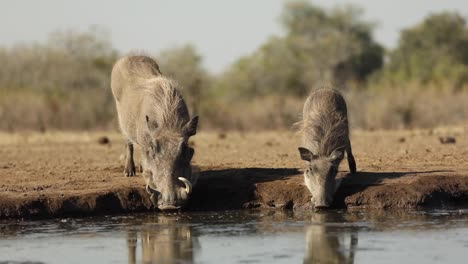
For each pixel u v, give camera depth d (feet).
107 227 131.03
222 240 121.29
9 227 131.64
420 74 632.38
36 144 265.75
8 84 475.31
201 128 384.27
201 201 145.89
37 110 367.25
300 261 109.50
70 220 136.67
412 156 191.01
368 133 301.43
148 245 118.83
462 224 129.90
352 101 381.19
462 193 146.41
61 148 246.06
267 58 645.10
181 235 124.88
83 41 509.35
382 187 144.87
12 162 200.34
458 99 376.68
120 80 166.40
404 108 372.79
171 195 130.52
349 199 143.23
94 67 489.67
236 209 144.97
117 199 142.82
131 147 163.22
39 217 137.90
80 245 119.55
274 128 381.81
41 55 494.59
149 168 137.39
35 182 157.99
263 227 129.70
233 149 229.45
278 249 115.75
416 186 145.48
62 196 140.77
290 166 174.50
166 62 438.40
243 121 387.55
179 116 142.31
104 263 109.70
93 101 382.42
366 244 117.50
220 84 617.62
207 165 177.17
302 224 131.34
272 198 145.59
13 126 359.05
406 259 109.09
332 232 125.39
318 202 137.39
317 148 145.38
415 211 140.87
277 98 409.28
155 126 142.51
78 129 370.53
